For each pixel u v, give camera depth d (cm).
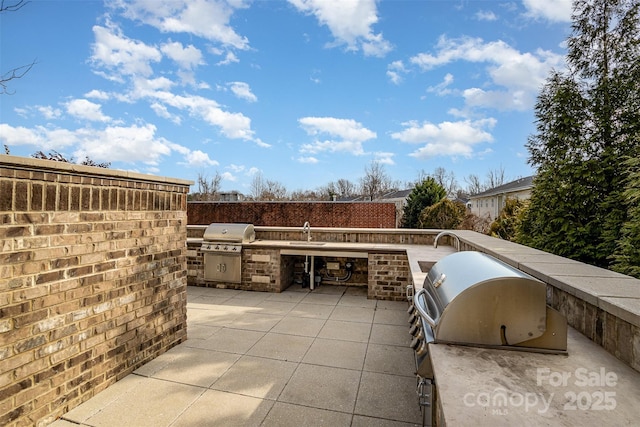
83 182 255
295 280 704
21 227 211
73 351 248
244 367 319
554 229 725
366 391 277
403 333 412
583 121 732
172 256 359
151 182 327
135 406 253
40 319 224
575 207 685
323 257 686
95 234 266
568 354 152
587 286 183
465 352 150
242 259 640
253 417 241
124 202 295
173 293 362
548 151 764
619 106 714
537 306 153
